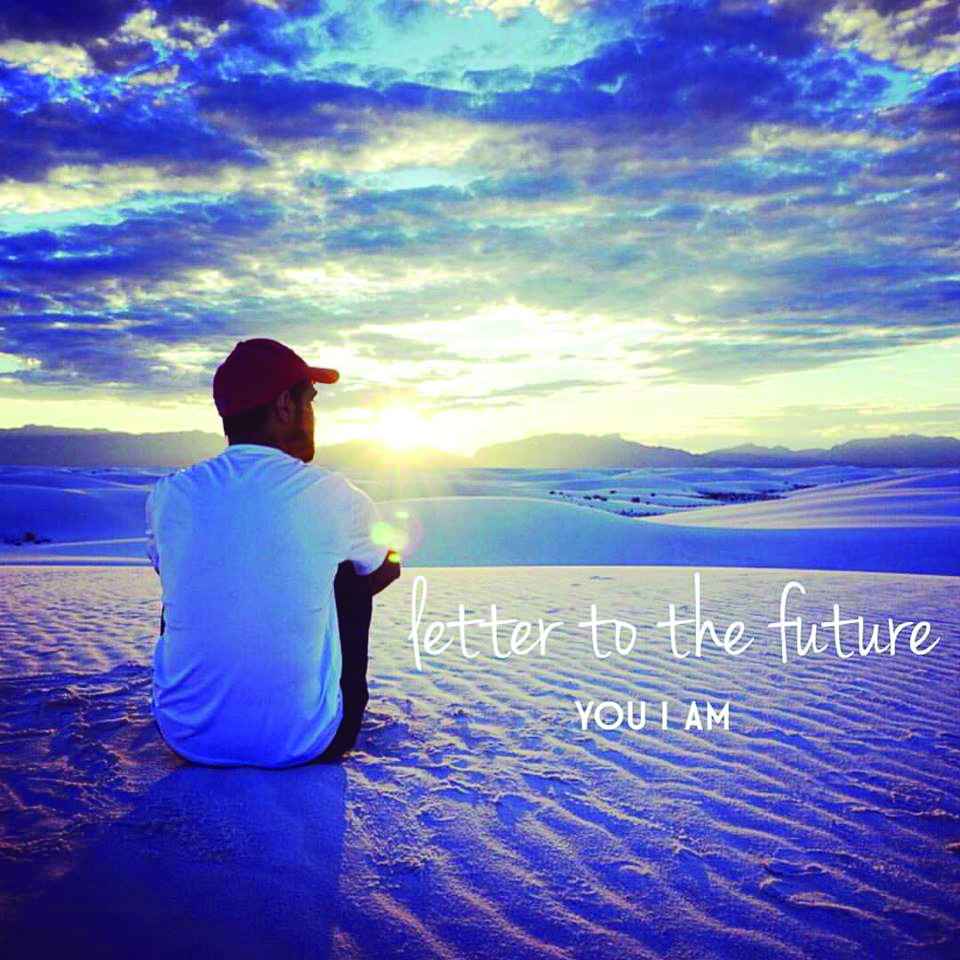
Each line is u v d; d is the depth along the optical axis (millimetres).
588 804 2822
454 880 2223
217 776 2873
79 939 1863
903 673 4895
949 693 4434
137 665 4746
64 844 2348
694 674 4848
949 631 6219
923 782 3096
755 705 4176
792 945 1938
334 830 2498
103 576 10086
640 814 2746
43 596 7914
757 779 3113
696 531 32281
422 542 30719
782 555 27984
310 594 2855
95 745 3232
